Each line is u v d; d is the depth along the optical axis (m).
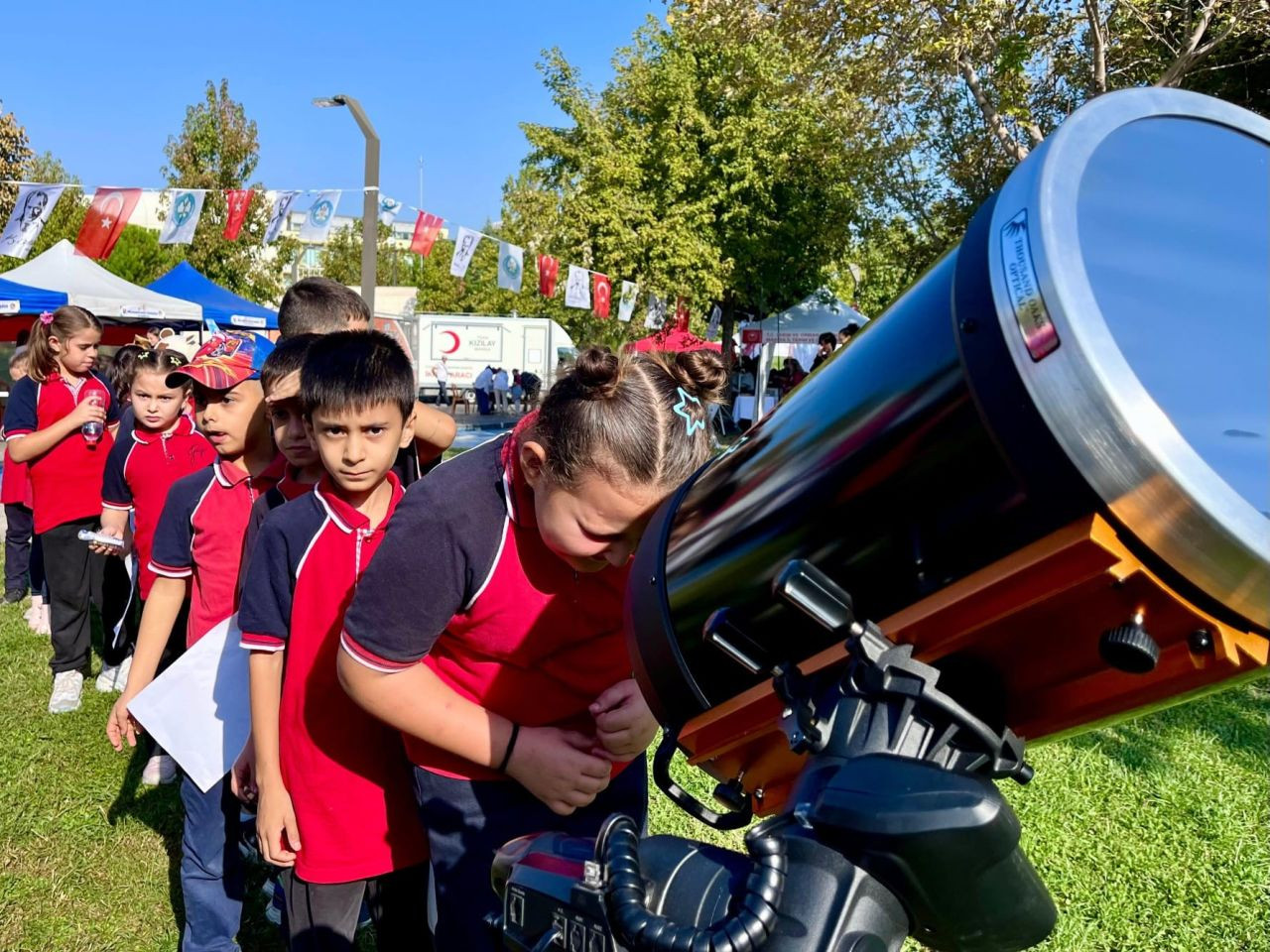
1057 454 0.68
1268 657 0.71
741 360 19.36
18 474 5.76
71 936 2.60
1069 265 0.68
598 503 1.28
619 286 20.03
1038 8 8.47
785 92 13.58
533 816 1.67
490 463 1.54
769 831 0.79
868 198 17.00
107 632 4.41
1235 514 0.63
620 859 0.81
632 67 21.17
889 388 0.84
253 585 1.92
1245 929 2.46
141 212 24.28
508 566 1.49
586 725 1.70
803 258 20.98
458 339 27.19
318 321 2.71
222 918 2.40
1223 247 0.82
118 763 3.65
